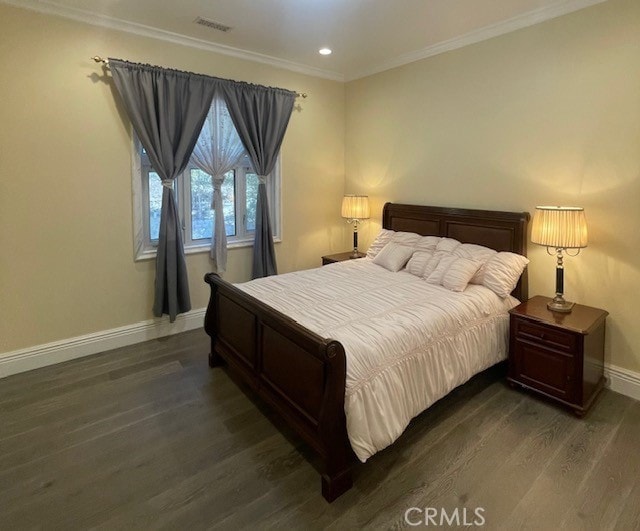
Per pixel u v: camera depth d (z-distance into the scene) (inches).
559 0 110.8
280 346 89.0
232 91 150.0
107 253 133.8
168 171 137.9
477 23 126.6
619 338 110.3
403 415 82.4
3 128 111.7
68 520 69.5
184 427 95.6
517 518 69.7
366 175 183.6
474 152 139.4
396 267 143.9
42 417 99.1
